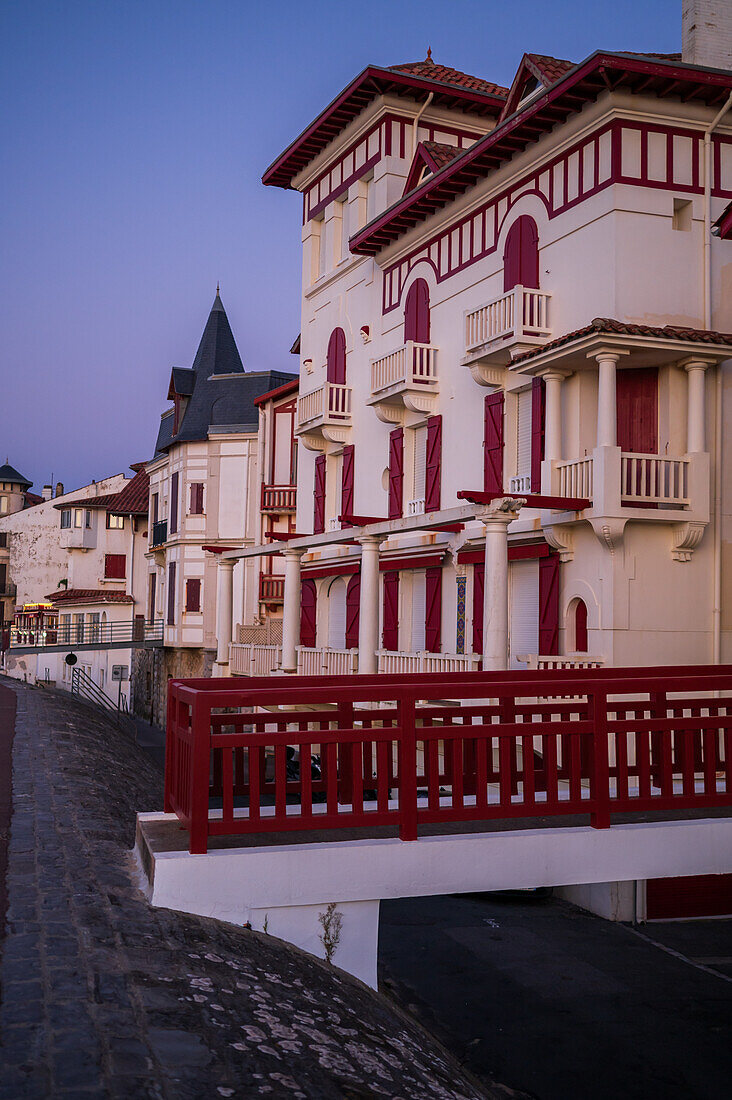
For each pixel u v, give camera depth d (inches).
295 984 241.6
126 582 2372.0
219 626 1084.5
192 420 1644.9
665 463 653.3
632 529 649.6
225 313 1774.1
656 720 326.6
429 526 716.0
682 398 665.0
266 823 278.7
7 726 685.9
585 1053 423.2
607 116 663.8
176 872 264.8
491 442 789.2
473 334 771.4
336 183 1098.1
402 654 788.6
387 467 977.5
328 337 1112.2
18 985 195.6
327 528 1101.1
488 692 301.3
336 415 1042.7
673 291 669.3
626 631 644.1
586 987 514.9
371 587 797.9
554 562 702.5
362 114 1020.5
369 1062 214.4
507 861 300.5
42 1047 171.0
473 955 571.8
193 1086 167.8
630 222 661.9
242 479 1596.9
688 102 673.6
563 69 740.7
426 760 365.1
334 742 286.5
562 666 668.1
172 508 1678.2
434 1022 462.3
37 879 274.2
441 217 866.8
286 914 278.5
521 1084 389.1
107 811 398.9
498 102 1001.5
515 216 768.9
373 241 957.2
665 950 583.8
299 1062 194.5
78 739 661.9
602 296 668.7
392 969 545.0
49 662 2399.1
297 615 944.3
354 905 286.5
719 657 660.1
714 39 762.8
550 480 671.8
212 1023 196.1
